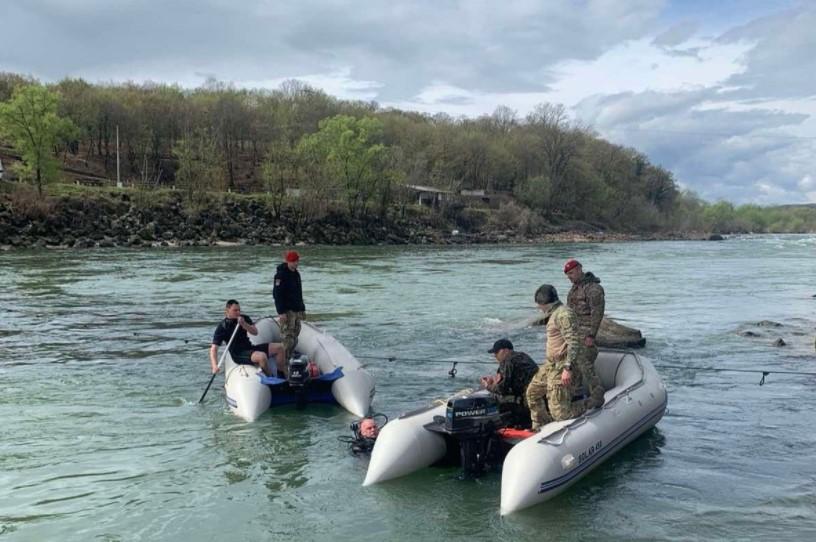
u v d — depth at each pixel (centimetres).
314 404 906
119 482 643
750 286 2647
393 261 3934
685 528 555
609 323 1412
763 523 565
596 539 534
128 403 912
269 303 1991
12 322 1605
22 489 627
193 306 1911
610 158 11688
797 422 852
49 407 891
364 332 1520
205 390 921
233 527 554
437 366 1170
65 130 5878
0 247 4459
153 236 5253
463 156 10369
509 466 598
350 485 636
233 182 8694
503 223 8444
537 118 11000
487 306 1956
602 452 664
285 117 9644
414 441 659
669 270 3491
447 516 571
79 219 5141
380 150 7019
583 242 7994
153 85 10944
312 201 6319
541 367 682
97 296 2119
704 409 909
